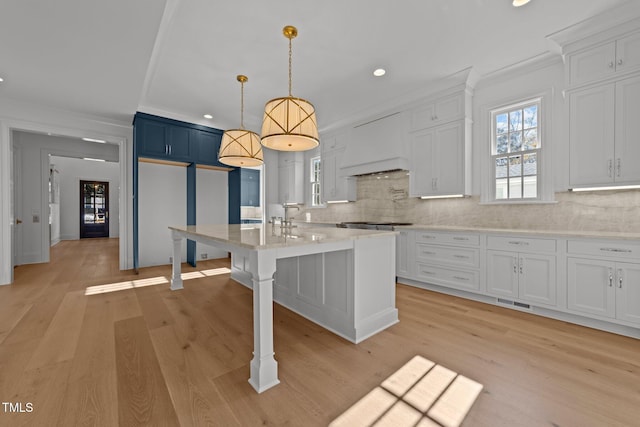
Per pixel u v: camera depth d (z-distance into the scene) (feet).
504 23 8.00
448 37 8.64
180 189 17.40
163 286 12.06
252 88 12.06
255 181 23.32
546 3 7.22
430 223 13.32
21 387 5.13
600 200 8.81
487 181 11.30
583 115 8.42
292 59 9.84
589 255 7.72
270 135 7.17
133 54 8.75
